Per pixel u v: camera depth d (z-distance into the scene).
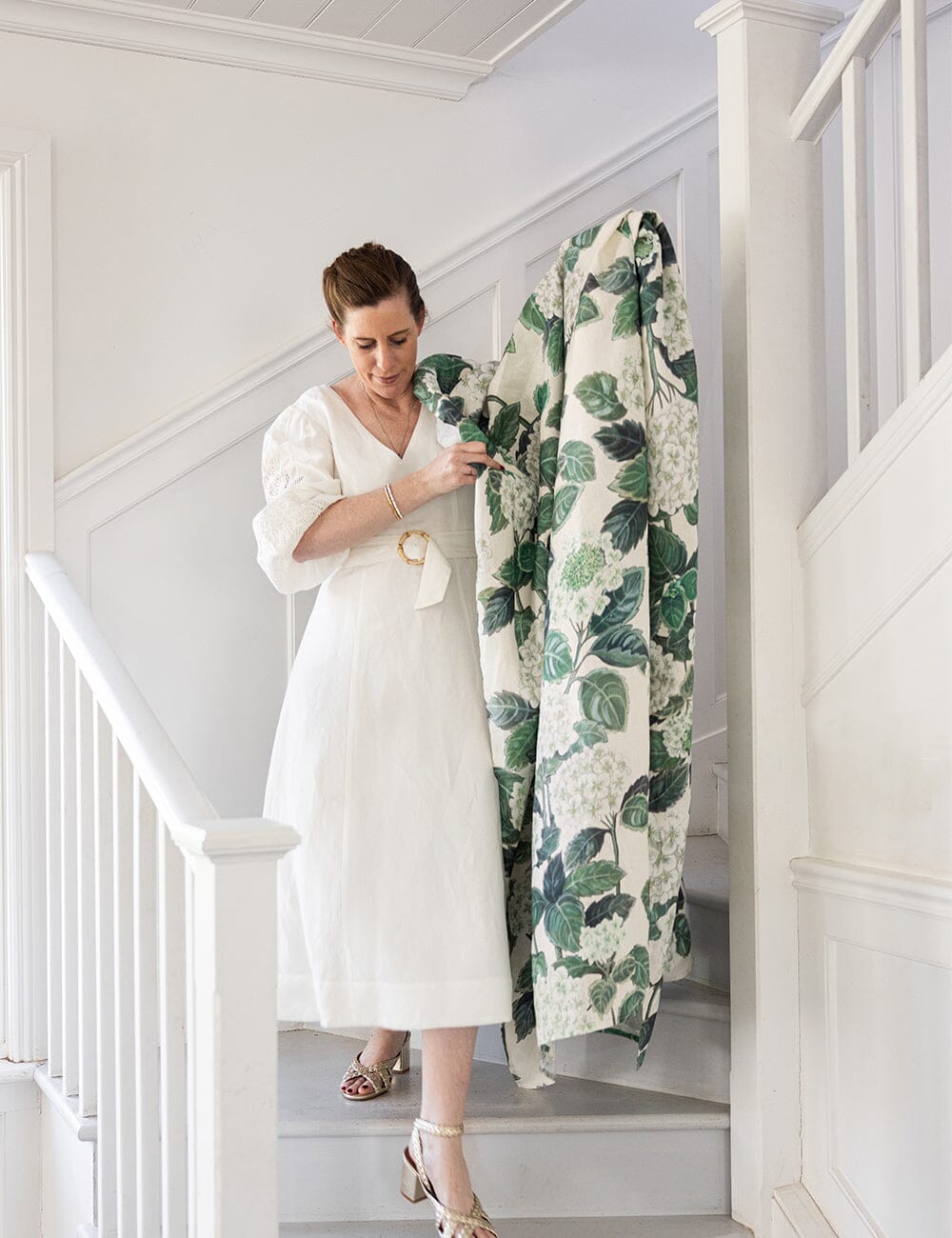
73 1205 2.24
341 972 1.88
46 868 2.40
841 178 3.02
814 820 2.02
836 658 1.95
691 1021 2.18
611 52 2.99
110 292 2.57
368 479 2.02
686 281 3.04
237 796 2.65
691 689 1.94
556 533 1.91
